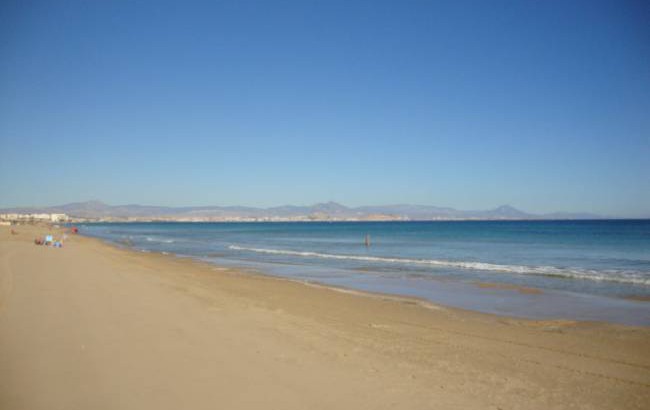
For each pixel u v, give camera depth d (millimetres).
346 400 5277
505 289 16609
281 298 13594
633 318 11531
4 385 5531
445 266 25422
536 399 5516
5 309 9891
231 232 101812
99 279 15578
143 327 8539
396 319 10812
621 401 5531
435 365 6801
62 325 8539
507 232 79875
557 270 22516
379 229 116625
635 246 40031
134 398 5188
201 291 13945
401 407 5125
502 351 7820
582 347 8195
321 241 58375
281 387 5633
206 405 5031
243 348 7316
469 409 5129
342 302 13359
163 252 38031
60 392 5332
